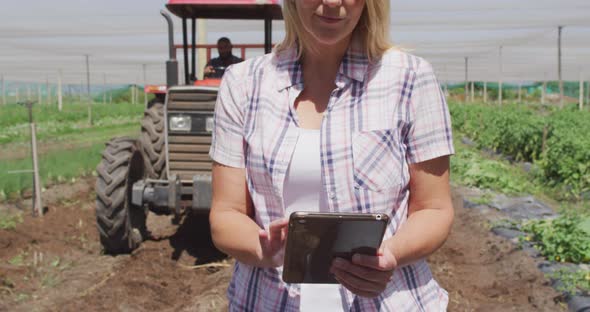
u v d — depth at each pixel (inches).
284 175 67.4
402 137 68.0
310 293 69.1
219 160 72.2
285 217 68.2
